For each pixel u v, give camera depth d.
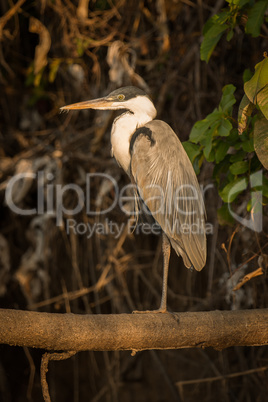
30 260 9.62
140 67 9.25
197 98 8.63
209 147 5.58
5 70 10.05
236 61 8.66
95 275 9.64
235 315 5.09
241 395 8.75
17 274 9.64
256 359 8.25
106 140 9.16
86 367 11.64
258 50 8.26
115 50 8.67
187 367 10.75
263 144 5.16
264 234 6.93
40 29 8.66
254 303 7.62
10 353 11.36
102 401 11.25
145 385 10.89
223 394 9.04
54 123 9.99
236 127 6.44
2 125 10.05
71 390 11.67
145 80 9.21
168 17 9.05
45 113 10.05
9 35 9.17
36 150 9.45
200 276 9.30
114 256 9.14
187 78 8.96
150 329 4.71
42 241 9.49
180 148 6.16
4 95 10.05
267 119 4.94
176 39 8.98
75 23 8.73
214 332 4.95
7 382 11.10
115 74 8.70
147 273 9.75
